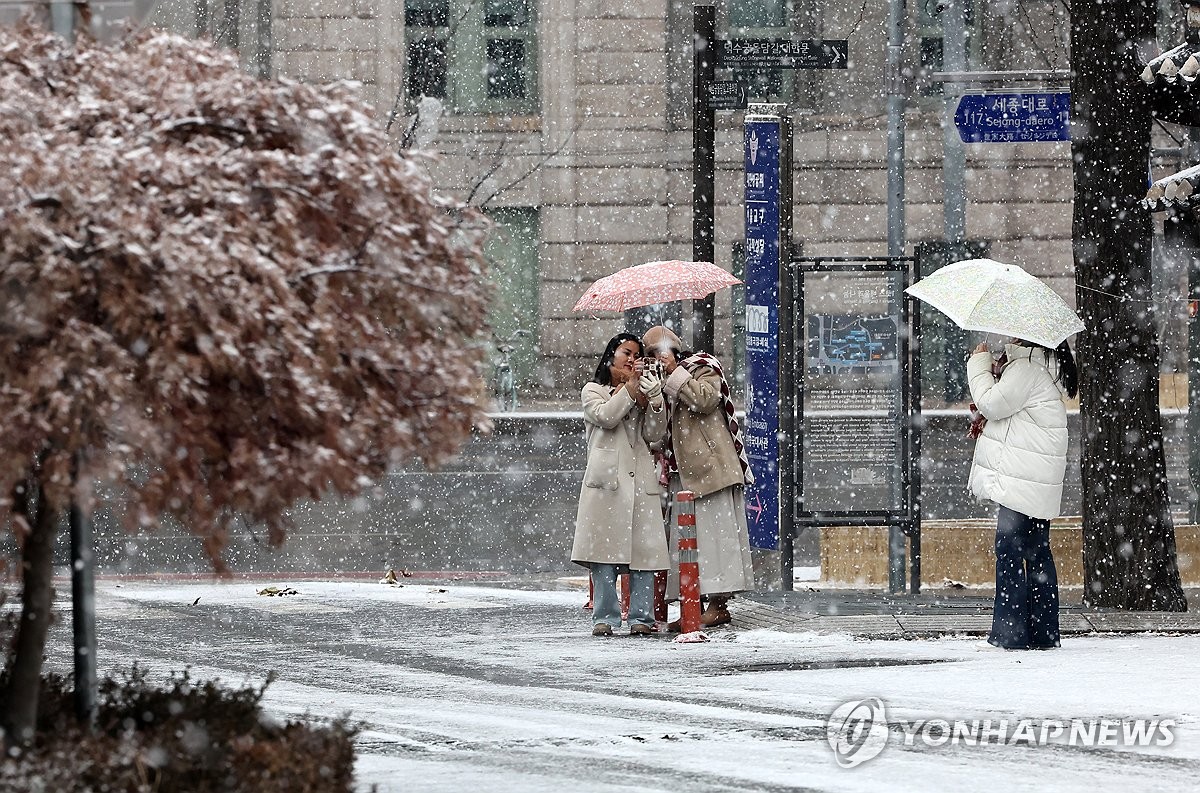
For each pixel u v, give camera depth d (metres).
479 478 75.19
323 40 108.81
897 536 41.88
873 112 112.25
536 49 112.56
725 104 43.91
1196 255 47.56
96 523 61.12
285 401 16.06
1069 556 43.12
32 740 16.97
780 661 31.42
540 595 43.56
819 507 65.94
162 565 52.75
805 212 111.81
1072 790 19.95
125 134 16.28
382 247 16.78
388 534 59.88
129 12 18.50
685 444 35.50
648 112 111.38
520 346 112.06
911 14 112.56
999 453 32.62
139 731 17.61
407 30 111.06
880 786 20.19
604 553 35.06
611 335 111.62
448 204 18.08
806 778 20.70
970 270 33.56
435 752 22.67
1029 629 32.56
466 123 110.94
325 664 31.70
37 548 17.50
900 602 37.94
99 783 16.00
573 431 96.00
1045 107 44.88
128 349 15.59
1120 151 38.19
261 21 108.75
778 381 42.44
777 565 43.22
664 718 25.41
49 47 17.44
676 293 37.94
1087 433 38.47
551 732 24.23
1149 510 37.88
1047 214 111.88
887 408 40.41
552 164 111.06
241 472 16.05
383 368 17.06
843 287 40.34
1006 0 111.31
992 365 33.06
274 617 39.03
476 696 27.80
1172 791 19.89
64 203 15.34
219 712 18.48
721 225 111.12
